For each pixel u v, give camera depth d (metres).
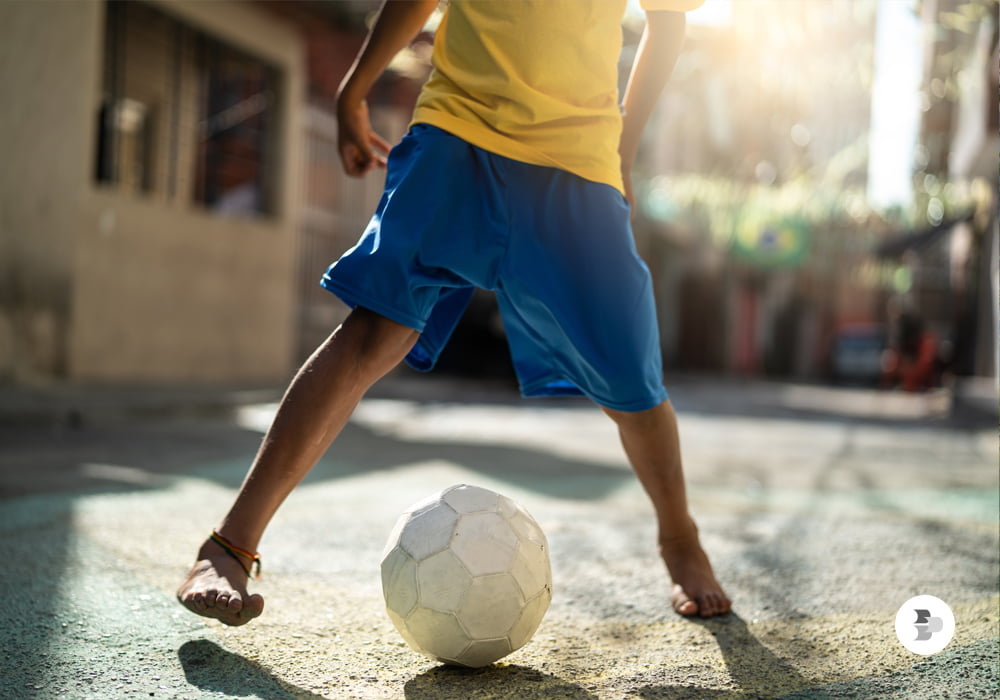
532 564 1.60
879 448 6.56
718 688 1.53
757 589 2.20
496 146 1.75
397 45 1.91
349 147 2.02
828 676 1.59
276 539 2.64
